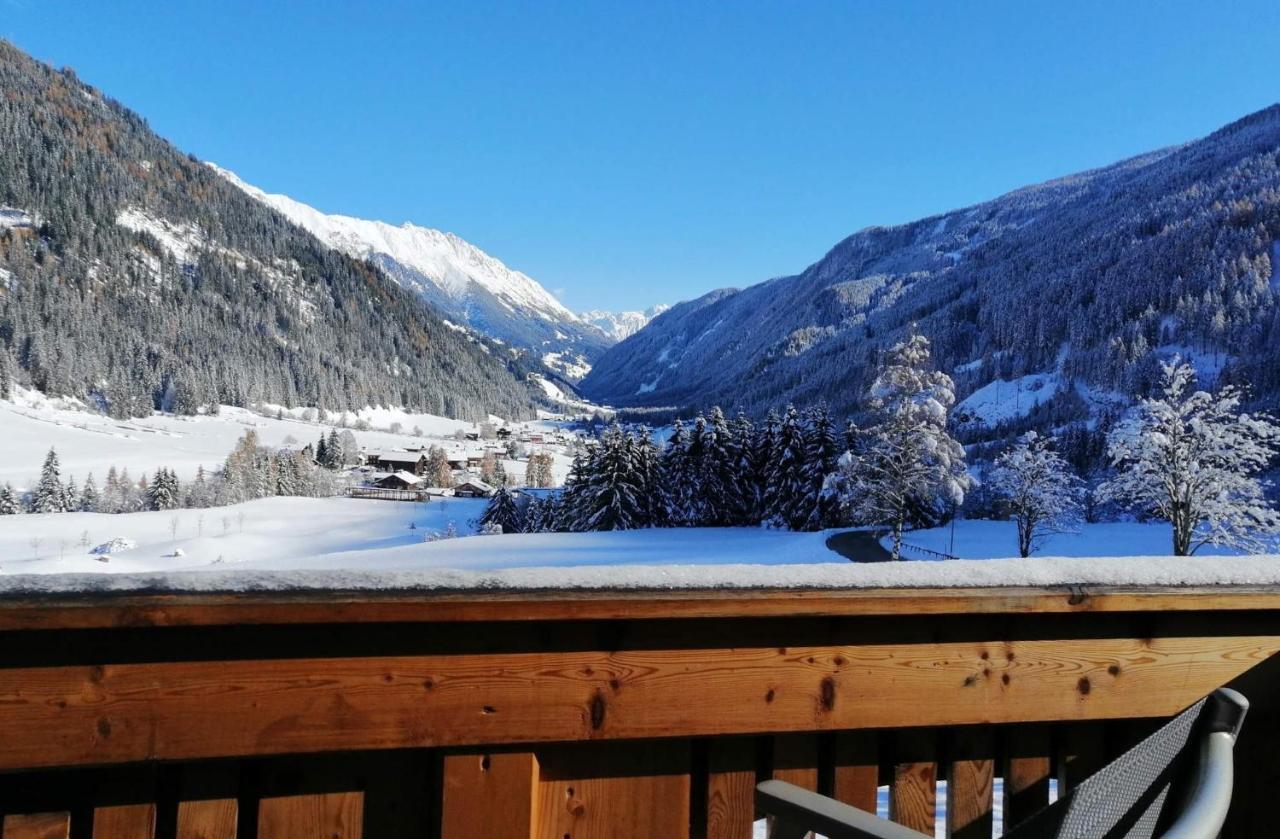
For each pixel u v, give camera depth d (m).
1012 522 35.16
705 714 1.21
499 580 1.10
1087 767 1.40
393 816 1.17
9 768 1.00
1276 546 18.84
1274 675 1.40
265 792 1.14
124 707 1.04
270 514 61.19
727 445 35.19
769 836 1.15
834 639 1.25
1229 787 0.76
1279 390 58.53
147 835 1.08
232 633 1.07
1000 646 1.31
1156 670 1.36
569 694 1.17
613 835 1.22
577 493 36.97
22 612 0.97
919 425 23.62
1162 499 19.86
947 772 1.36
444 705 1.13
